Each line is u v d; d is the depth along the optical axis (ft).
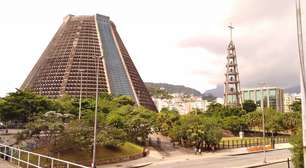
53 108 267.39
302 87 42.83
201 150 244.01
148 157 200.54
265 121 371.15
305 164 41.45
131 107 264.72
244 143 288.30
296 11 44.14
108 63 582.76
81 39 603.67
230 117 403.95
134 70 633.20
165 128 255.09
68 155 156.25
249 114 410.93
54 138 153.69
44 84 545.85
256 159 201.36
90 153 166.50
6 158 116.26
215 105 496.64
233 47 629.10
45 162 135.74
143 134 225.56
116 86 558.56
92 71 558.97
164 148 237.66
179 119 265.95
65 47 591.78
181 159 199.21
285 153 241.14
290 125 363.97
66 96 376.27
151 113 263.49
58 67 561.02
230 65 626.23
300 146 91.40
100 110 277.64
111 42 630.33
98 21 650.43
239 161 191.01
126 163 173.68
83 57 574.97
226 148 262.06
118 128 201.46
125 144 204.64
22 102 251.80
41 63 595.47
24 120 259.19
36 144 154.71
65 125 164.96
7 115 248.11
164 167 163.22
